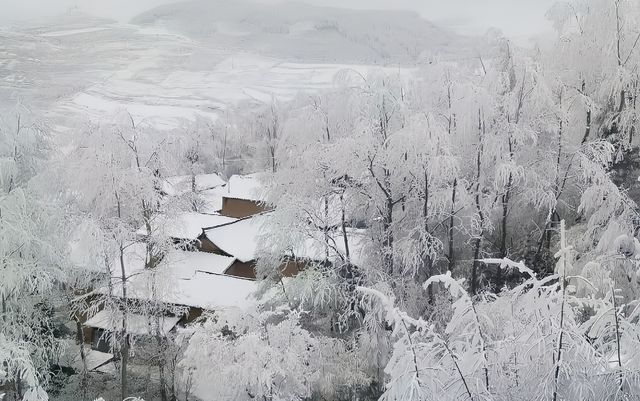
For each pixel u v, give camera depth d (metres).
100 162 18.20
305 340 16.42
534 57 21.08
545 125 18.84
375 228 20.41
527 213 20.80
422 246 18.83
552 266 19.66
